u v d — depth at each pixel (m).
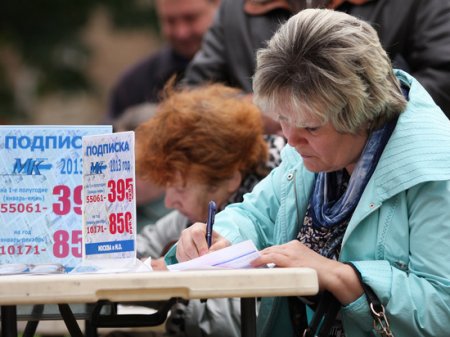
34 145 6.05
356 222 6.11
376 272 5.90
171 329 7.52
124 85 14.12
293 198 6.64
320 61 5.82
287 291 4.90
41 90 27.20
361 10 8.43
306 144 6.08
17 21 27.22
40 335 9.38
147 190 10.72
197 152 7.70
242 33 9.33
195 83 9.74
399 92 6.23
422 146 6.04
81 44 27.50
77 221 6.00
